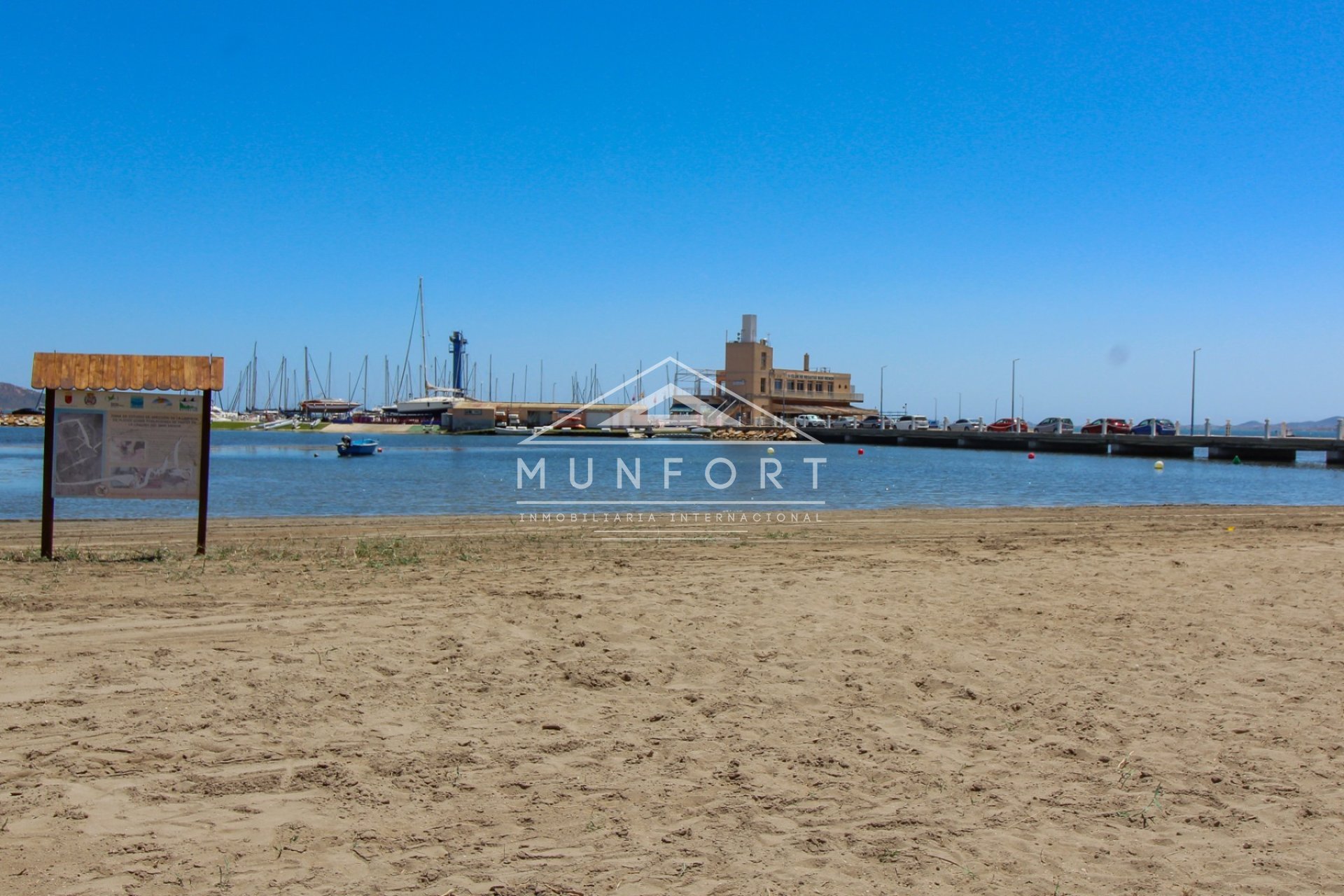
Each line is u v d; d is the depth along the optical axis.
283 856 4.59
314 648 8.10
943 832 5.02
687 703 7.01
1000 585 11.87
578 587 11.27
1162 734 6.50
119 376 12.71
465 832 4.89
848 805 5.33
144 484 13.16
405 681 7.28
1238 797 5.50
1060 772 5.85
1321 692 7.44
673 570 12.72
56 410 12.80
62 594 10.24
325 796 5.27
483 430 124.94
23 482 34.34
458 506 26.75
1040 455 74.44
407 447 86.94
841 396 143.50
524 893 4.31
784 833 4.97
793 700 7.12
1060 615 10.12
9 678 7.02
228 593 10.47
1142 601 10.90
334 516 21.94
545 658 8.03
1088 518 22.25
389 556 13.66
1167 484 40.88
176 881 4.32
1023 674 7.86
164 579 11.32
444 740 6.12
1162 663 8.23
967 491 35.44
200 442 13.25
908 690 7.41
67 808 4.99
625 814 5.15
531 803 5.26
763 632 9.09
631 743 6.18
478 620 9.30
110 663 7.47
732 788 5.52
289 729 6.20
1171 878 4.57
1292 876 4.61
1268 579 12.52
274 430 127.56
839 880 4.50
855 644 8.71
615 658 8.07
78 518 21.08
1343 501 32.62
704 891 4.36
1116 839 4.97
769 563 13.67
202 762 5.64
